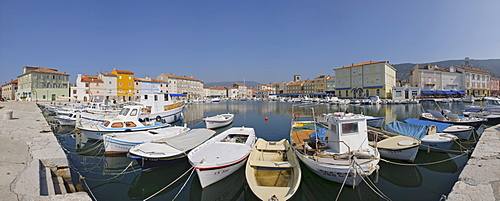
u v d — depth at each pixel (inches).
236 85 6235.2
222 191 379.9
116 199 349.7
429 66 2906.0
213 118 1010.1
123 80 2972.4
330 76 4153.5
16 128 609.0
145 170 431.2
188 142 494.6
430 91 2672.2
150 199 350.3
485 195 251.4
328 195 370.0
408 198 337.7
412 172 425.7
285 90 4901.6
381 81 2468.0
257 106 2532.0
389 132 592.1
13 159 342.0
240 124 1082.1
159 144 470.9
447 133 584.4
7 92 3245.6
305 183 400.8
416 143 445.4
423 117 876.0
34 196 240.7
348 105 2167.8
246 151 446.0
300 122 813.2
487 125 874.1
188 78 4190.5
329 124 443.5
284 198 289.3
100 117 964.0
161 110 1091.9
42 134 538.6
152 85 3324.3
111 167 474.6
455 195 254.2
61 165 362.3
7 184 260.2
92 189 378.9
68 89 2588.6
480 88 3248.0
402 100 2266.2
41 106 1775.3
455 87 3058.6
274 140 733.3
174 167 454.0
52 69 2812.5
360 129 417.4
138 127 679.7
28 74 2501.2
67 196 250.5
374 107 1919.3
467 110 1189.7
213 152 437.1
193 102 3353.8
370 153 397.1
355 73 2723.9
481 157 367.6
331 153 405.1
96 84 2741.1
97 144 643.5
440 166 450.6
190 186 390.6
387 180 397.1
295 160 409.4
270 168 384.2
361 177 340.5
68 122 936.3
